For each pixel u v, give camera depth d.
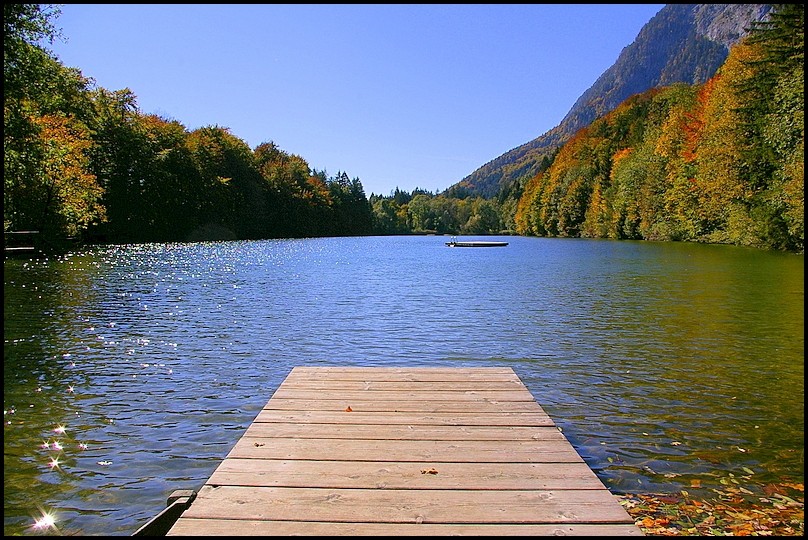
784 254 30.36
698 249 38.06
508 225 127.69
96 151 45.91
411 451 3.96
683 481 4.47
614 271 23.72
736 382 7.26
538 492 3.34
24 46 21.23
